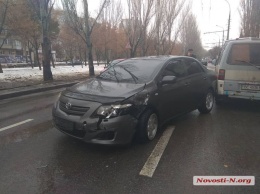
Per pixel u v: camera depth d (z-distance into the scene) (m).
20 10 20.92
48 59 15.63
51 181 3.45
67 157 4.17
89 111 4.20
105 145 4.56
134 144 4.75
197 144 4.82
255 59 7.15
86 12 18.84
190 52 12.91
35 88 11.59
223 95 7.59
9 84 13.22
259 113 7.30
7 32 25.09
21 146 4.60
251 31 21.75
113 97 4.31
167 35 30.62
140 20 24.23
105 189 3.28
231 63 7.38
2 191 3.20
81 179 3.51
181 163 4.02
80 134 4.31
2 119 6.45
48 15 15.47
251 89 7.22
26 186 3.32
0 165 3.87
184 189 3.30
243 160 4.17
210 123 6.23
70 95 4.59
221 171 3.79
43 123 6.06
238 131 5.63
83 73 23.00
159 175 3.64
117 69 5.78
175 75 5.82
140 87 4.78
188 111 6.37
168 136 5.22
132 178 3.55
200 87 6.68
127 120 4.28
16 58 66.25
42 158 4.12
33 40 31.61
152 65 5.60
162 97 5.12
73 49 49.78
